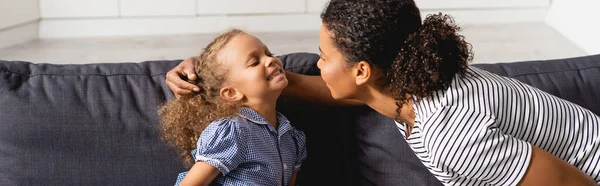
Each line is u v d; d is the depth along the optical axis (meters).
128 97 1.45
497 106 1.20
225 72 1.37
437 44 1.15
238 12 3.71
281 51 3.36
